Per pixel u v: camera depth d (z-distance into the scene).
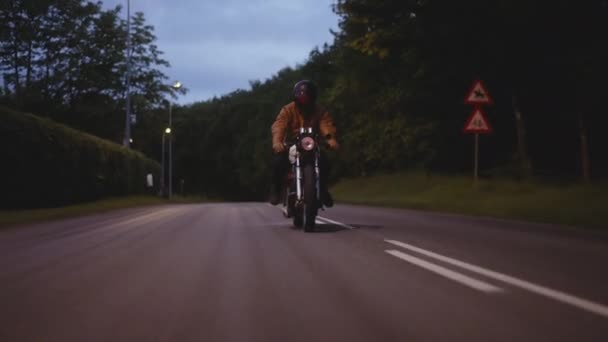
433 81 24.11
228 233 10.48
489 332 3.80
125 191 36.44
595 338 3.66
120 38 49.66
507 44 20.33
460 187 23.02
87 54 47.81
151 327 4.00
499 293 5.01
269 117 83.12
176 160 103.31
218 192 104.00
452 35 20.59
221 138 100.56
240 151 87.44
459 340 3.63
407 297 4.87
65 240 9.62
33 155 20.92
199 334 3.82
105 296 5.01
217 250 7.96
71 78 47.59
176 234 10.39
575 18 19.25
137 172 40.56
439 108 27.11
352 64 34.66
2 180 18.94
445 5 20.27
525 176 21.41
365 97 36.56
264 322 4.10
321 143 10.99
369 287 5.29
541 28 19.66
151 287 5.38
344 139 40.81
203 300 4.81
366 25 23.09
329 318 4.19
